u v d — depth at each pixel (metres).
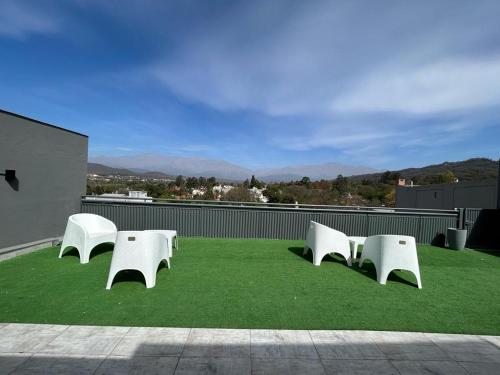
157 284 3.89
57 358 2.26
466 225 7.48
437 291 4.00
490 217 7.53
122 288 3.71
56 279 3.99
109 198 7.56
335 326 2.90
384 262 4.24
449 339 2.72
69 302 3.26
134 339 2.55
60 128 6.41
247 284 4.00
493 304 3.58
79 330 2.67
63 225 6.60
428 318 3.14
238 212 7.30
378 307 3.39
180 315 3.02
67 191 6.71
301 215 7.36
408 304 3.51
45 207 6.05
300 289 3.88
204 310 3.16
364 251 4.83
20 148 5.39
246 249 6.11
